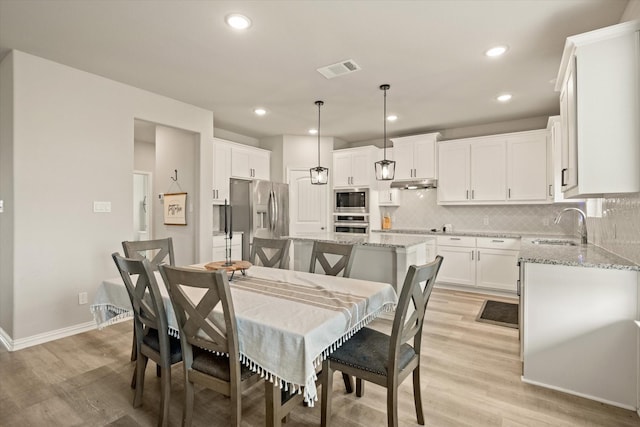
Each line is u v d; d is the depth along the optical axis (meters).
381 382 1.60
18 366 2.47
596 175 1.91
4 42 2.62
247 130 5.44
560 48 2.70
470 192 4.89
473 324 3.36
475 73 3.19
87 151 3.16
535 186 4.45
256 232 4.98
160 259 2.80
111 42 2.62
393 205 5.71
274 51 2.77
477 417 1.90
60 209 2.99
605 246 2.80
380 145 6.08
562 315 2.16
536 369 2.24
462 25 2.37
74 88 3.08
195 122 4.17
